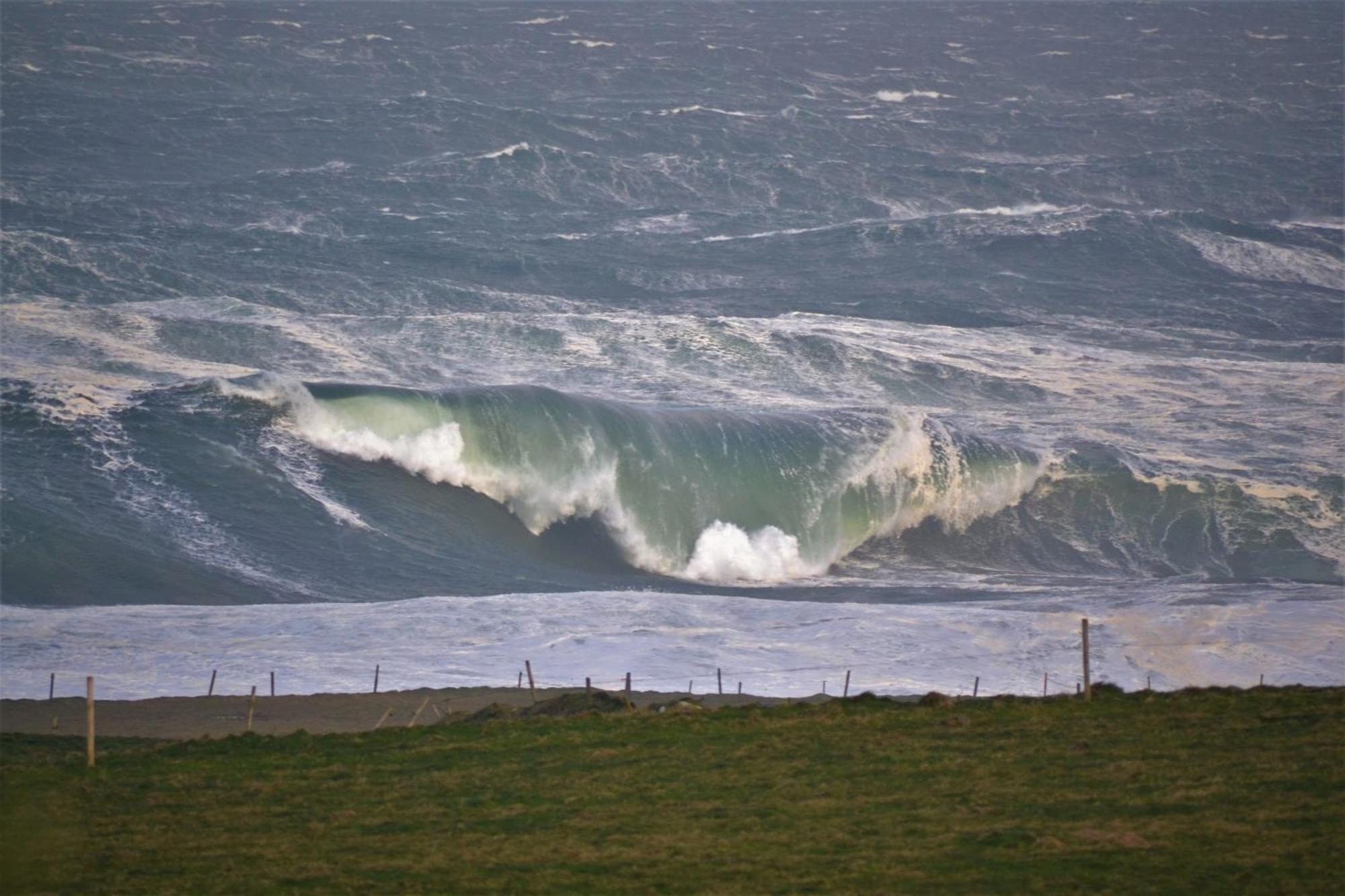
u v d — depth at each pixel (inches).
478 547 6496.1
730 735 3356.3
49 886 2496.3
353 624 5108.3
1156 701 3607.3
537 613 5295.3
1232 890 2348.7
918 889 2395.4
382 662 4680.1
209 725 3909.9
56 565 5565.9
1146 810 2751.0
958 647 5004.9
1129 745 3193.9
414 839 2711.6
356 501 6550.2
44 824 2827.3
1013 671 4761.3
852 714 3548.2
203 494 6333.7
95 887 2485.2
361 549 6176.2
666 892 2412.6
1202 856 2498.8
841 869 2490.2
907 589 6397.6
